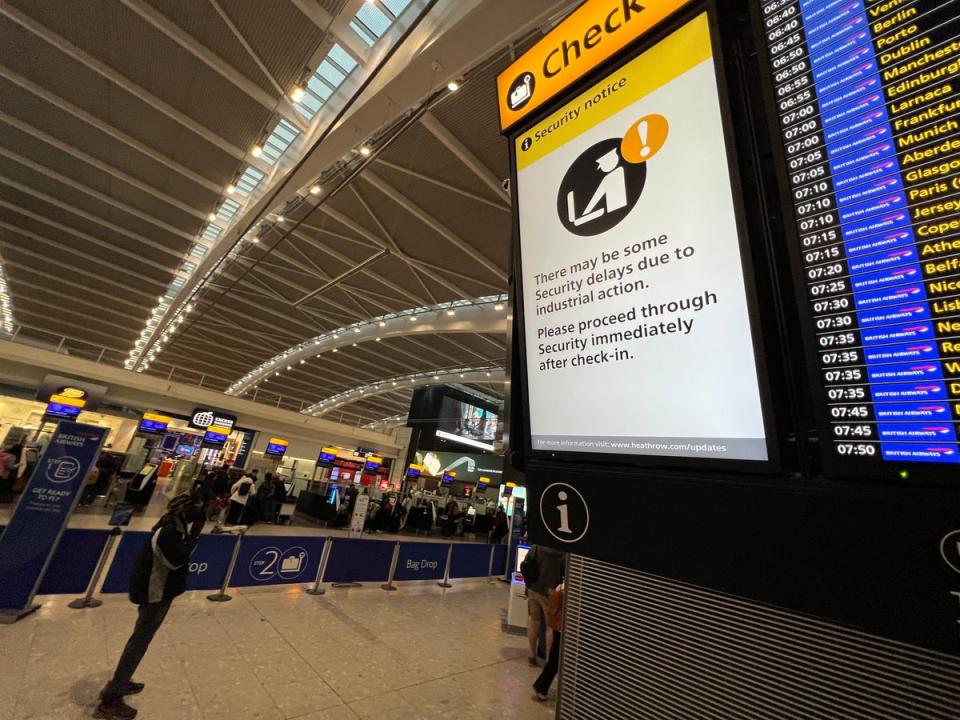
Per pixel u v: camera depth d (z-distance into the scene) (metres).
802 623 1.15
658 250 1.34
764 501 1.04
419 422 36.16
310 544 6.59
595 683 1.50
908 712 0.95
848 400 0.99
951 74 1.02
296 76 9.66
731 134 1.24
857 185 1.10
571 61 1.76
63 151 13.91
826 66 1.22
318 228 15.46
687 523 1.14
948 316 0.92
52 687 3.03
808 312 1.09
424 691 3.77
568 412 1.47
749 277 1.13
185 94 10.92
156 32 9.27
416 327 22.06
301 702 3.29
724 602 1.30
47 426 15.44
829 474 0.96
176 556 3.02
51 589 4.45
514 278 1.80
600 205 1.54
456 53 6.51
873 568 0.86
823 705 1.05
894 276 1.01
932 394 0.90
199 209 16.16
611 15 1.65
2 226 19.34
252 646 4.18
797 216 1.17
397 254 16.17
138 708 2.92
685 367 1.21
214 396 25.55
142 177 14.90
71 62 10.56
